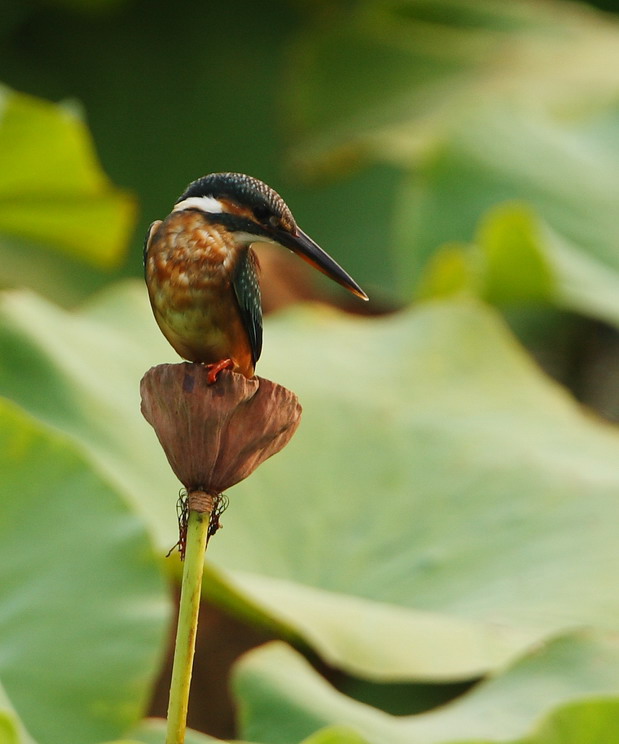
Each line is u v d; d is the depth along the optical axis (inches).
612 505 218.7
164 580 212.2
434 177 309.9
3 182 260.8
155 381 204.1
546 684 211.3
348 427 221.9
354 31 409.1
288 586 215.3
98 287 355.3
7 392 218.1
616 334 378.6
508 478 220.2
